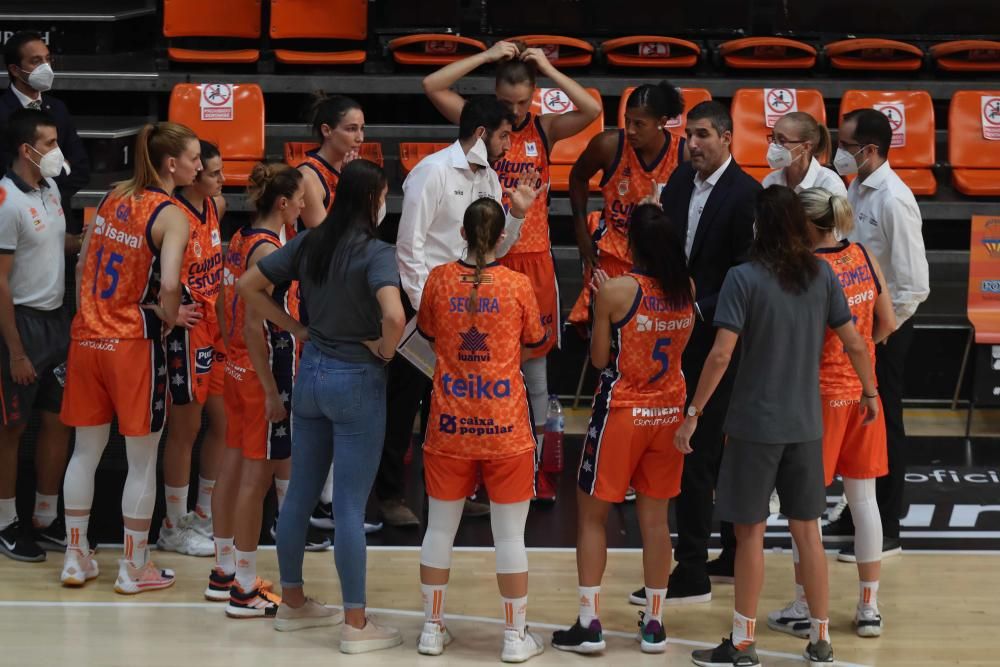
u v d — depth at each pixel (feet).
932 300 48.67
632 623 30.17
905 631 29.89
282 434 29.50
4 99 40.88
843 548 34.86
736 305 26.48
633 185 35.40
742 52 54.75
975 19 57.31
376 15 55.57
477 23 56.95
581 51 54.29
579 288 49.39
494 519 27.96
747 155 50.57
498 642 29.01
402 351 28.89
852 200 33.99
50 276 33.47
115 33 56.95
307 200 32.86
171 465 33.99
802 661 28.32
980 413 46.26
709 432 31.01
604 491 27.73
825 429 28.86
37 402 37.58
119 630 29.19
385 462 35.83
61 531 34.50
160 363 30.91
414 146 50.72
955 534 35.83
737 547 27.63
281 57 53.42
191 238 33.91
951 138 51.11
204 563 33.58
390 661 27.84
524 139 36.04
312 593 31.50
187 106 49.98
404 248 32.96
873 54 55.11
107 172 52.31
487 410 27.27
